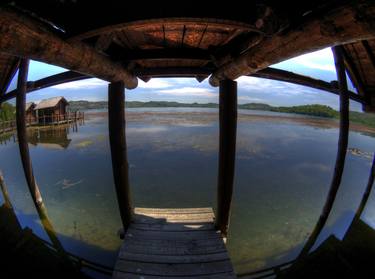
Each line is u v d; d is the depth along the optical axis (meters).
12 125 21.59
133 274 3.07
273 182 9.23
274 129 26.05
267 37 1.83
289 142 17.62
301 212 6.67
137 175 9.97
